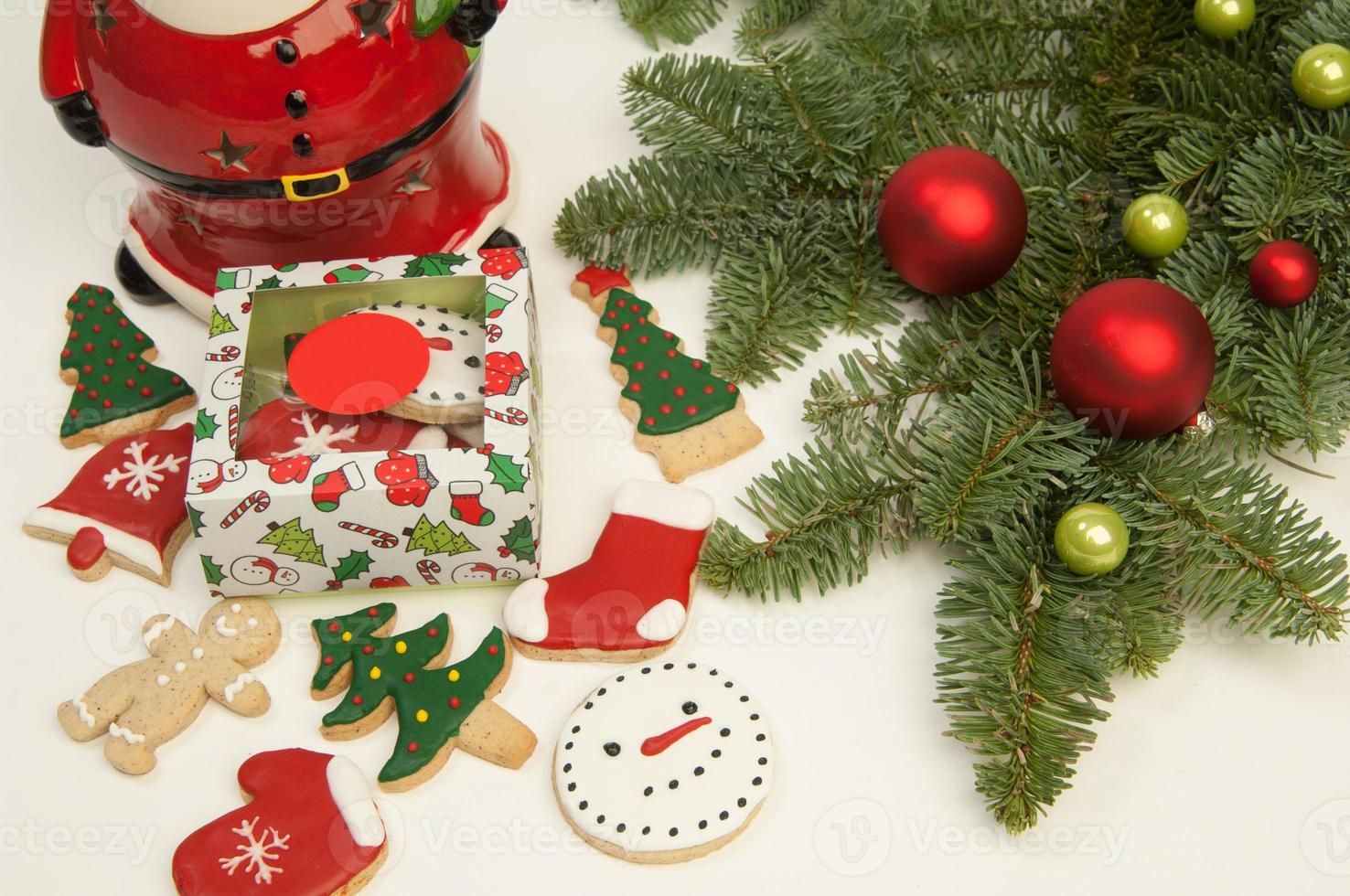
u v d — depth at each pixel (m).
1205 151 0.77
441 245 0.80
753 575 0.72
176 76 0.70
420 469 0.70
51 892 0.68
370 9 0.70
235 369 0.72
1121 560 0.70
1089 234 0.78
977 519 0.71
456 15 0.72
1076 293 0.77
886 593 0.75
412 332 0.74
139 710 0.71
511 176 0.84
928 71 0.83
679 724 0.70
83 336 0.80
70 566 0.75
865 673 0.73
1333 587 0.68
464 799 0.70
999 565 0.71
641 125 0.83
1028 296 0.77
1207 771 0.71
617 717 0.70
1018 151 0.79
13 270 0.83
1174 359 0.69
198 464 0.70
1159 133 0.79
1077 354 0.70
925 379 0.76
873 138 0.80
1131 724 0.72
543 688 0.72
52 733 0.71
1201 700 0.72
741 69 0.83
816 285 0.80
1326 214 0.75
